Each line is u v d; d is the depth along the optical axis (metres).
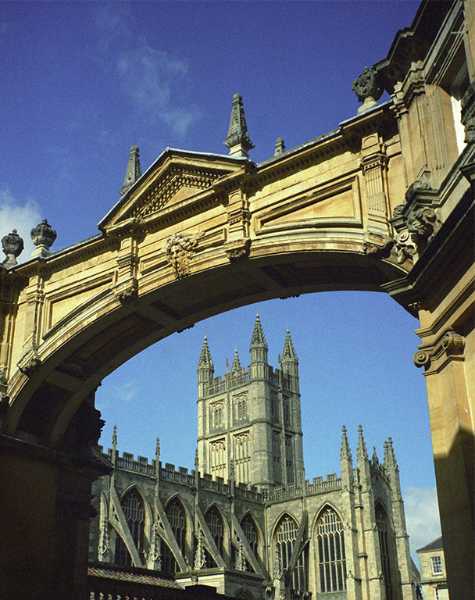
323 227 27.41
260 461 158.62
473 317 20.52
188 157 31.33
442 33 23.08
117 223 33.09
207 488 124.25
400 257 24.44
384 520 133.38
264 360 170.50
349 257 26.80
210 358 181.25
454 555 19.92
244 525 131.12
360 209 26.69
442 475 20.95
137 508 109.69
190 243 30.95
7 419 33.88
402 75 25.78
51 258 35.16
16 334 35.50
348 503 127.06
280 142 31.38
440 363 21.69
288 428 169.75
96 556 98.19
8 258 36.97
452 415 20.77
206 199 30.81
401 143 25.41
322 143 27.84
